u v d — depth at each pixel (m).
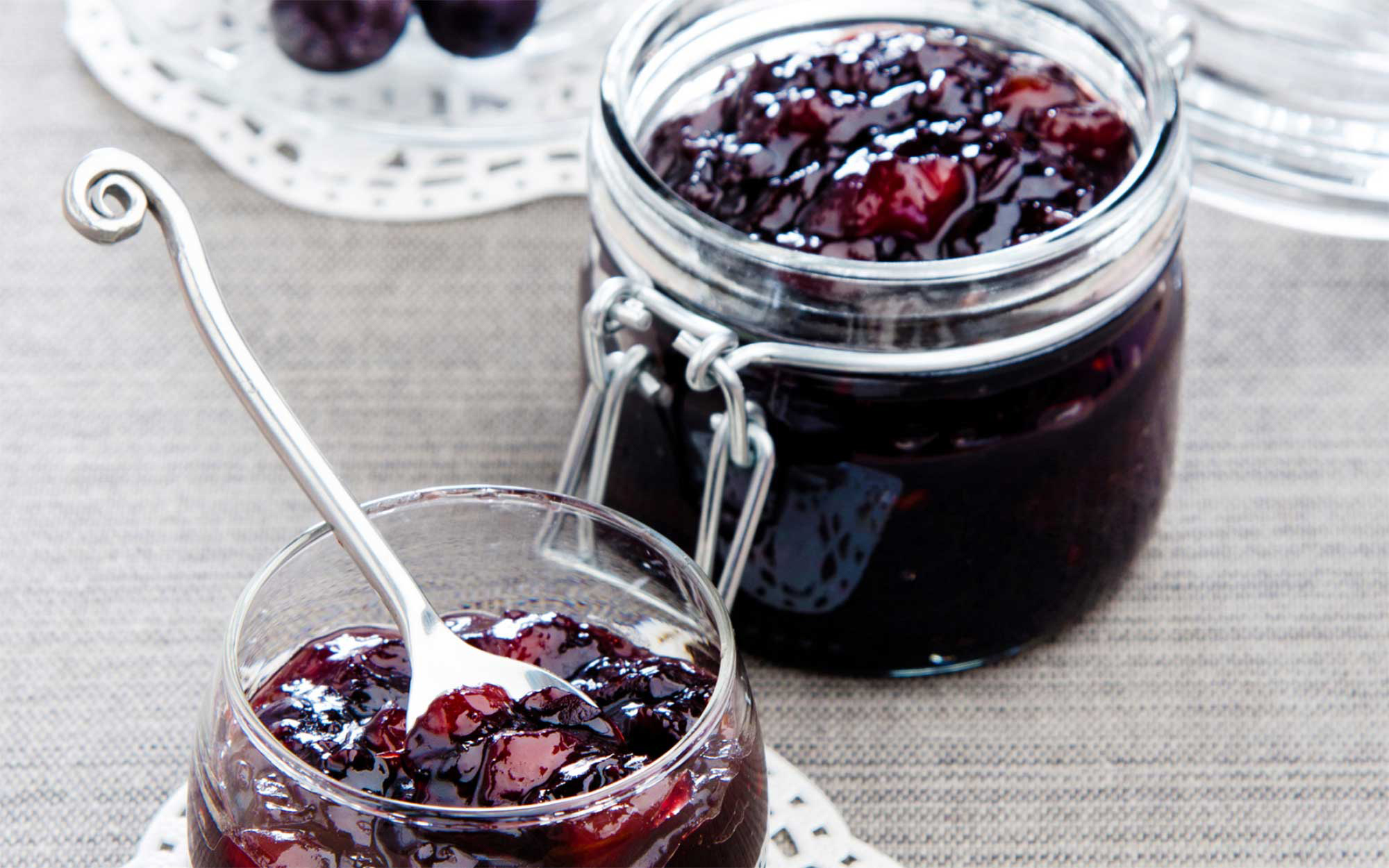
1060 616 0.65
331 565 0.59
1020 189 0.64
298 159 0.77
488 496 0.59
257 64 0.78
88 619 0.67
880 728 0.65
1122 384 0.63
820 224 0.63
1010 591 0.64
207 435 0.71
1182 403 0.71
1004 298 0.61
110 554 0.68
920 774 0.64
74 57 0.80
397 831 0.55
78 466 0.70
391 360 0.72
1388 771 0.64
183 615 0.67
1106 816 0.64
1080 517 0.64
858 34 0.69
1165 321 0.64
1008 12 0.68
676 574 0.59
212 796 0.56
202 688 0.66
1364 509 0.69
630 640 0.60
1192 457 0.70
